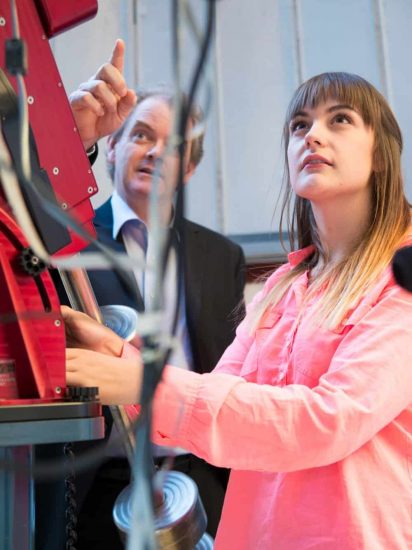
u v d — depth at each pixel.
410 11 2.50
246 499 0.96
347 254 1.09
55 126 0.75
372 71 2.48
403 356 0.88
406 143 2.41
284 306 1.11
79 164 0.77
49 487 1.38
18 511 0.61
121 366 0.71
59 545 1.35
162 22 2.47
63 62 2.44
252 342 1.14
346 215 1.10
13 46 0.46
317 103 1.11
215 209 2.43
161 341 0.41
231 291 1.76
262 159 2.45
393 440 0.91
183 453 1.49
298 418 0.83
